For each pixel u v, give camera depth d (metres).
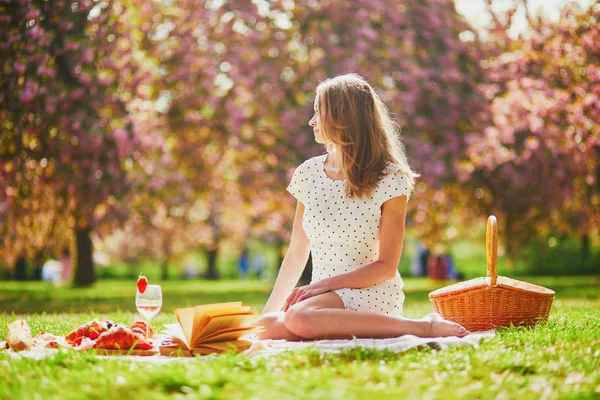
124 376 3.46
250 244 37.03
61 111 12.56
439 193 17.89
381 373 3.45
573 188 16.03
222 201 21.23
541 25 14.89
